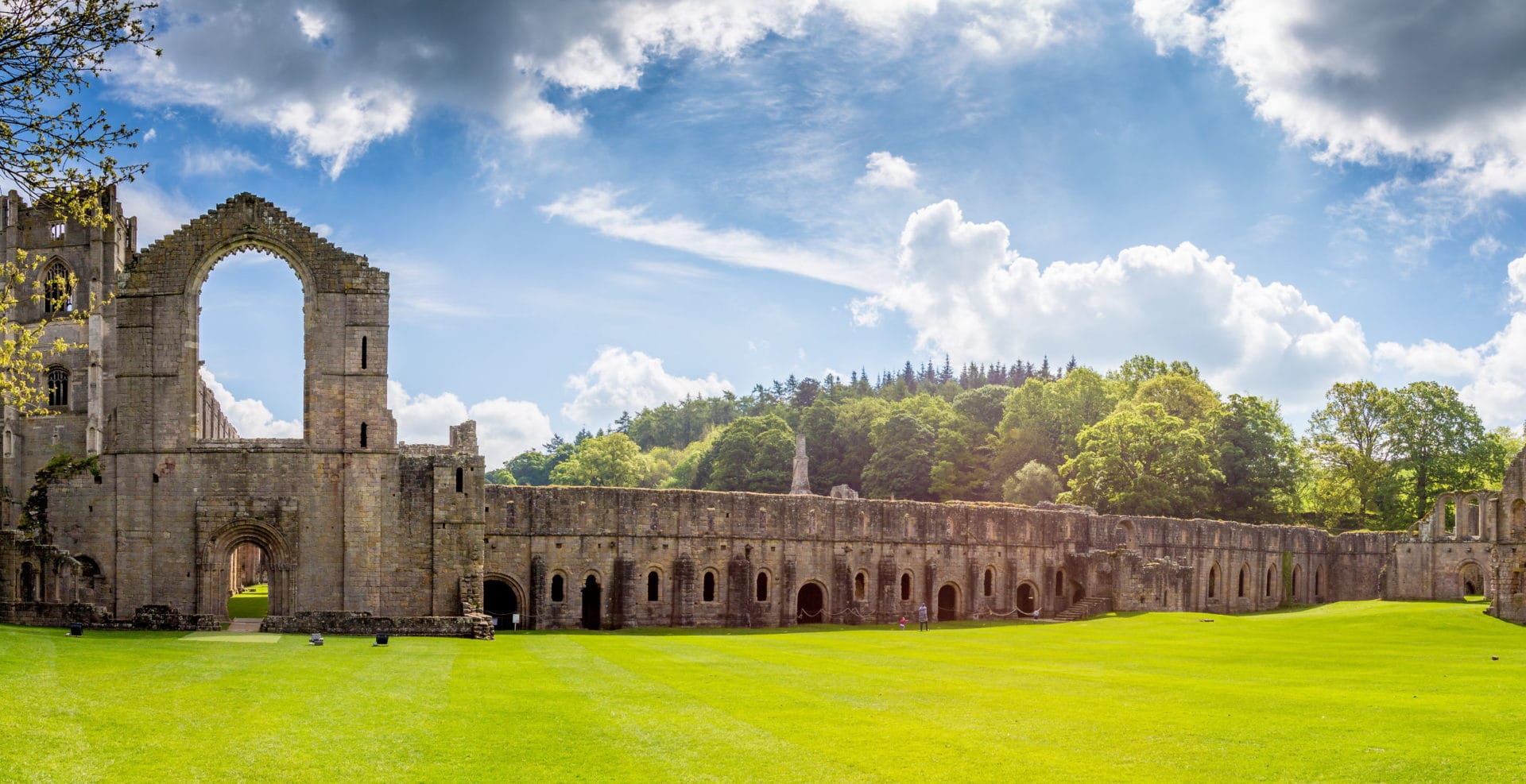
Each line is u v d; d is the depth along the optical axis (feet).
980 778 108.78
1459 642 269.44
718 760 113.29
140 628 230.07
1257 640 276.21
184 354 263.49
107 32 144.56
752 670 187.62
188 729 117.91
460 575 272.72
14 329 175.83
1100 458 505.66
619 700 147.54
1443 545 435.12
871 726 132.36
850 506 385.09
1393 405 533.96
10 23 139.85
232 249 265.54
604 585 334.85
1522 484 331.77
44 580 252.62
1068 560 438.40
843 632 316.81
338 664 174.19
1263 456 539.70
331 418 265.13
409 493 272.92
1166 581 419.54
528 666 183.62
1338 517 561.84
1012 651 240.12
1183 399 584.81
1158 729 133.28
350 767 106.42
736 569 355.77
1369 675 193.67
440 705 138.21
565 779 104.83
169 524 261.24
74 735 113.29
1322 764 115.55
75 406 321.32
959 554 410.52
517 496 325.83
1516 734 131.23
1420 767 114.21
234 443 263.08
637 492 342.85
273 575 262.88
